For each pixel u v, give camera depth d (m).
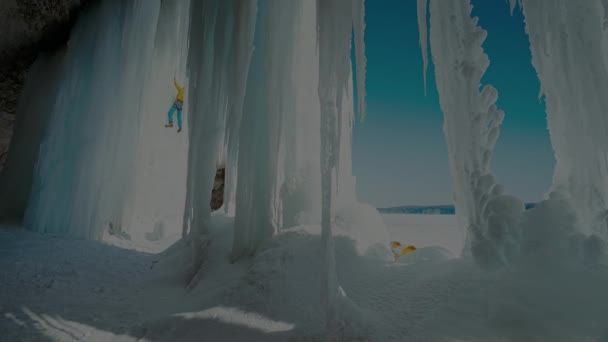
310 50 3.93
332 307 1.92
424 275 2.28
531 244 1.83
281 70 3.57
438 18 2.62
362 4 2.39
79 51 7.13
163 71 9.67
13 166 7.89
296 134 3.80
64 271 4.18
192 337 2.21
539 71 2.11
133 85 7.28
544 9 2.04
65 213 6.73
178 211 10.80
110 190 7.02
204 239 3.97
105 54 7.00
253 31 3.24
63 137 6.95
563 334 1.45
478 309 1.72
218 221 4.54
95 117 6.89
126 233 7.57
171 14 9.52
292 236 3.19
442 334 1.63
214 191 11.79
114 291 3.70
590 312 1.49
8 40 7.18
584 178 1.84
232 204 8.16
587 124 1.83
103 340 2.36
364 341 1.74
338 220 3.32
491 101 2.16
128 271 4.68
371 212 3.50
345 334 1.82
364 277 2.50
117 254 5.72
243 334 2.12
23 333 2.43
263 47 3.58
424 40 2.72
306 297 2.36
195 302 2.86
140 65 7.31
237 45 3.33
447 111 2.56
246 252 3.37
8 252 4.79
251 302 2.45
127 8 7.18
